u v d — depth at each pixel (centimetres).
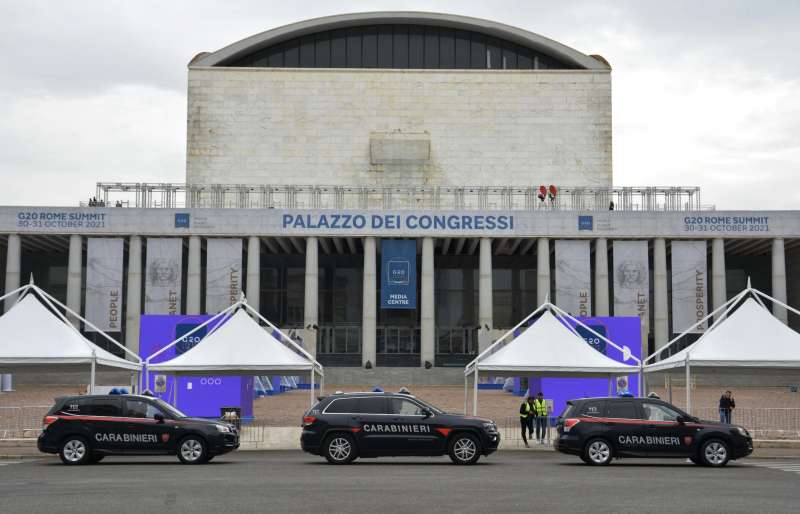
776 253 7875
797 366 3256
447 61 9375
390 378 7662
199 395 4334
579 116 9125
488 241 7925
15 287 7750
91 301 7675
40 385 7138
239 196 8938
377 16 9200
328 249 8725
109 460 2922
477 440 2725
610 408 2764
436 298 9062
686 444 2716
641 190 8112
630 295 7675
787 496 1900
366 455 2716
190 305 7794
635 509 1691
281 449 3447
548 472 2464
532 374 3681
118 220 7800
